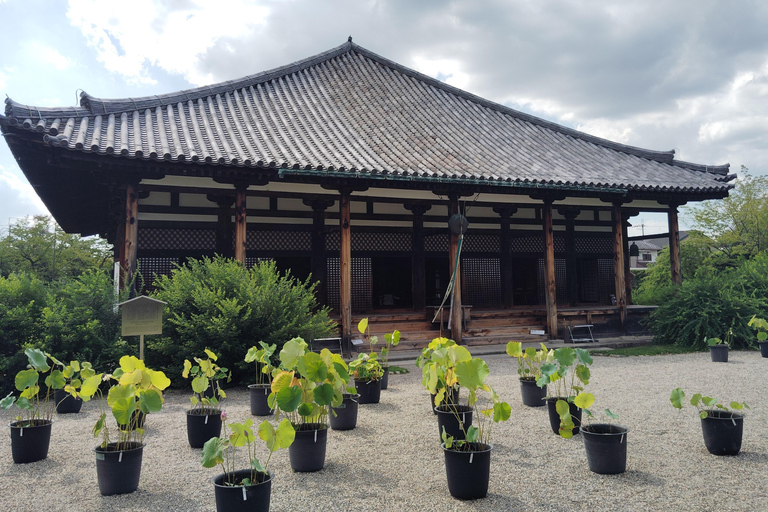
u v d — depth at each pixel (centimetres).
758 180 2297
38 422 469
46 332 738
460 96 1692
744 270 1291
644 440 487
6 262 2859
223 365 784
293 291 849
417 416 593
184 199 1073
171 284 845
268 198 1166
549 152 1412
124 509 346
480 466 350
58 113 902
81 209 1284
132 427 469
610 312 1297
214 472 418
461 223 1112
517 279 1479
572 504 341
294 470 414
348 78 1623
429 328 1219
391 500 353
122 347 768
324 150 1082
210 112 1176
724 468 407
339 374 420
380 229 1282
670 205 1373
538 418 575
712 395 678
